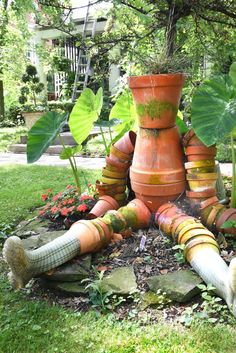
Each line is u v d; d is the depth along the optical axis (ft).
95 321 7.31
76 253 8.68
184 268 8.39
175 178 9.67
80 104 11.72
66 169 20.61
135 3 13.70
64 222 11.08
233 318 7.04
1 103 45.21
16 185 17.66
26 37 37.42
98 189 10.87
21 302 8.14
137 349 6.51
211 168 9.68
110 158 10.72
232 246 9.21
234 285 6.48
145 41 14.75
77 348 6.64
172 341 6.62
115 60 16.88
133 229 9.96
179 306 7.54
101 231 9.05
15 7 17.63
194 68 15.20
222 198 11.64
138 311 7.50
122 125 13.12
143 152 9.78
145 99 9.37
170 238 9.40
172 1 13.42
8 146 29.30
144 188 9.78
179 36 16.30
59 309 7.78
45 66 41.11
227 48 17.39
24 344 6.84
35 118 34.24
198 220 9.34
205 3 14.12
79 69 34.32
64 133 28.22
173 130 9.82
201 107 8.73
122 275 8.33
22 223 12.26
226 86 8.84
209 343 6.53
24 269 7.84
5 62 41.96
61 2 16.22
